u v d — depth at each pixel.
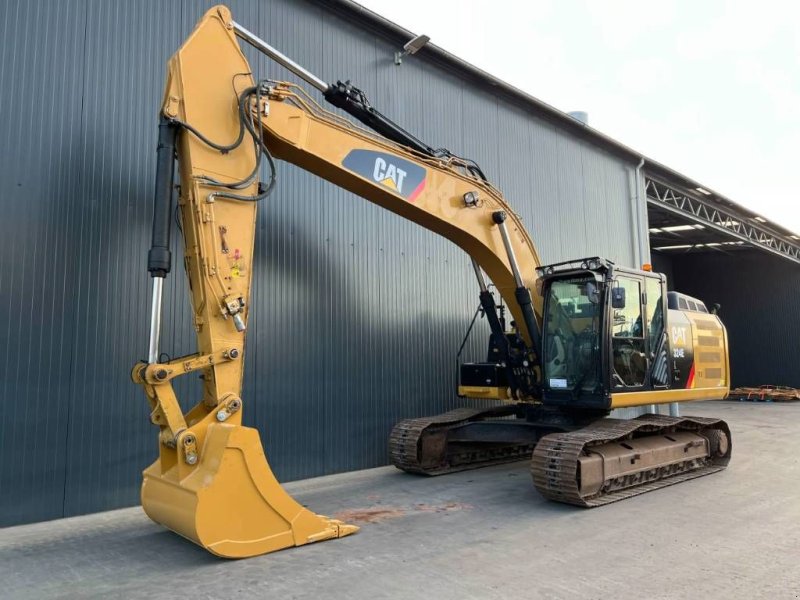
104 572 4.54
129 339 6.76
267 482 4.95
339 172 6.19
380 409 9.15
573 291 7.67
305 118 5.90
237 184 5.25
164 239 4.94
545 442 6.68
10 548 5.18
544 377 7.71
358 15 9.47
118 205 6.80
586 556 4.79
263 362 7.85
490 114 12.02
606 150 15.31
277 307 8.05
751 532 5.45
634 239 15.86
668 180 17.64
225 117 5.36
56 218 6.37
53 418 6.20
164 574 4.47
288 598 3.99
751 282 26.14
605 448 6.93
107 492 6.50
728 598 3.93
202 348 5.17
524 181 12.66
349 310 8.89
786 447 10.77
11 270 6.06
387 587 4.16
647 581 4.24
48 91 6.42
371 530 5.59
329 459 8.45
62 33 6.57
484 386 8.54
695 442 8.20
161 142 5.05
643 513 6.16
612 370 7.29
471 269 10.91
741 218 20.97
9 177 6.11
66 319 6.35
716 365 9.48
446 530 5.57
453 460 8.81
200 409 5.23
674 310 9.03
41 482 6.09
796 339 24.73
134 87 7.05
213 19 5.40
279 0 8.58
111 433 6.56
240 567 4.59
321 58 9.01
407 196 6.71
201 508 4.52
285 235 8.21
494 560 4.71
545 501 6.71
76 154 6.55
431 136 10.65
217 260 5.11
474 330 10.82
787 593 4.01
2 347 5.96
